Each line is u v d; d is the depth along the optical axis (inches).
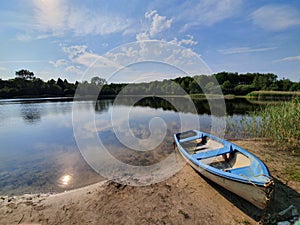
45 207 139.6
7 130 429.1
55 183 179.3
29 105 1044.5
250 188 112.1
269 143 266.1
